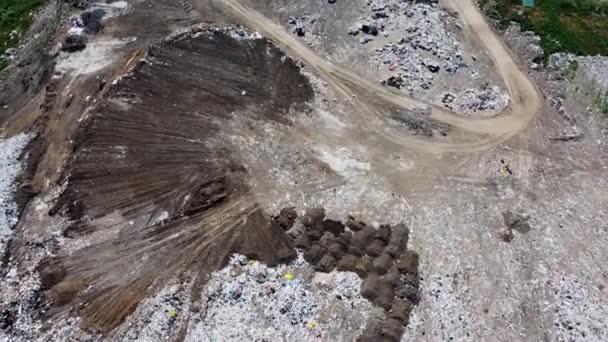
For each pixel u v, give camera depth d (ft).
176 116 112.27
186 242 95.91
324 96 119.03
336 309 88.79
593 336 87.04
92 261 93.76
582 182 107.45
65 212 99.96
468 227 100.07
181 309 88.48
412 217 100.89
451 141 112.78
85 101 116.06
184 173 104.27
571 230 100.22
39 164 107.55
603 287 92.94
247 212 99.86
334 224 98.84
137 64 118.83
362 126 114.32
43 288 90.79
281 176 105.40
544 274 94.27
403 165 108.47
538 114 118.62
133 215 99.14
